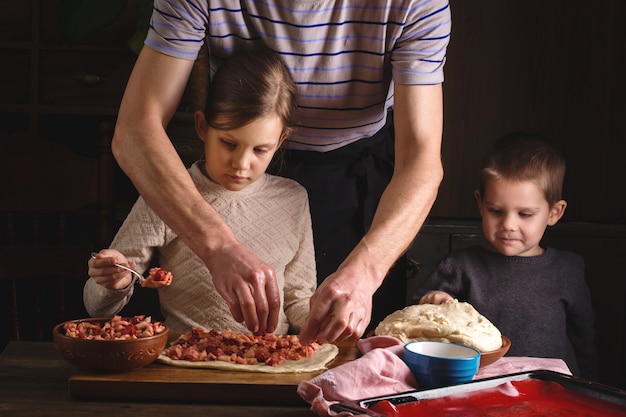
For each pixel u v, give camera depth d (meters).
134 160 1.28
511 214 1.85
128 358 1.12
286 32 1.43
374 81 1.49
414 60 1.38
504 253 1.90
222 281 1.16
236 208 1.67
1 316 2.55
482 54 2.65
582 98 2.65
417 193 1.28
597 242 2.49
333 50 1.44
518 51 2.65
